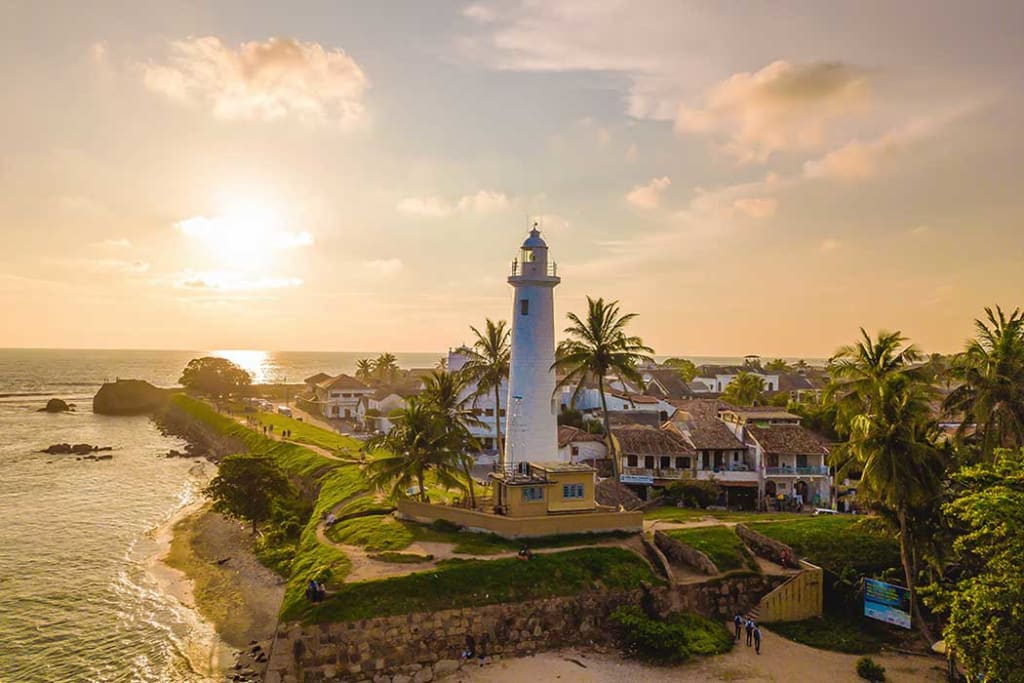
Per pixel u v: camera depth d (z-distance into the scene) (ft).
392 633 119.34
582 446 234.99
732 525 169.99
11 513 240.53
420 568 133.28
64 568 179.93
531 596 129.70
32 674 123.13
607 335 192.85
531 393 189.78
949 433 206.80
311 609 119.14
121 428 503.20
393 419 179.52
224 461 212.64
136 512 243.19
